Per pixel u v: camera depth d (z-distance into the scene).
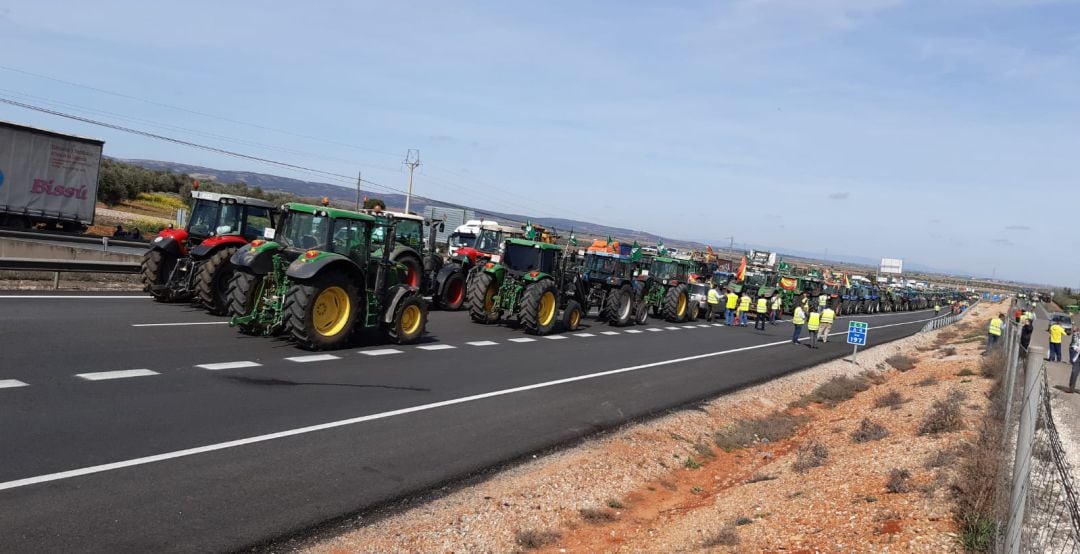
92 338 11.06
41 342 10.38
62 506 5.29
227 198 15.16
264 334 13.00
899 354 26.47
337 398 9.32
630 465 8.41
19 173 27.06
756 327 28.78
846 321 41.34
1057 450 7.66
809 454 9.28
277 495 6.05
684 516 6.98
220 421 7.76
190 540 5.06
